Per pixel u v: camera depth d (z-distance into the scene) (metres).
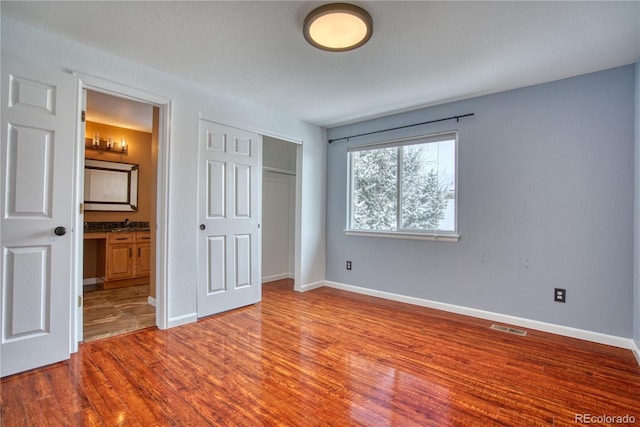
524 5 1.77
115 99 3.41
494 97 3.07
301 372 2.04
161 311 2.76
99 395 1.76
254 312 3.27
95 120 4.20
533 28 1.99
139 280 4.43
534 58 2.38
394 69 2.60
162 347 2.39
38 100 2.02
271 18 1.94
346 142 4.26
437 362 2.20
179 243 2.85
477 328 2.85
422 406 1.70
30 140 1.99
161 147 2.78
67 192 2.14
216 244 3.18
